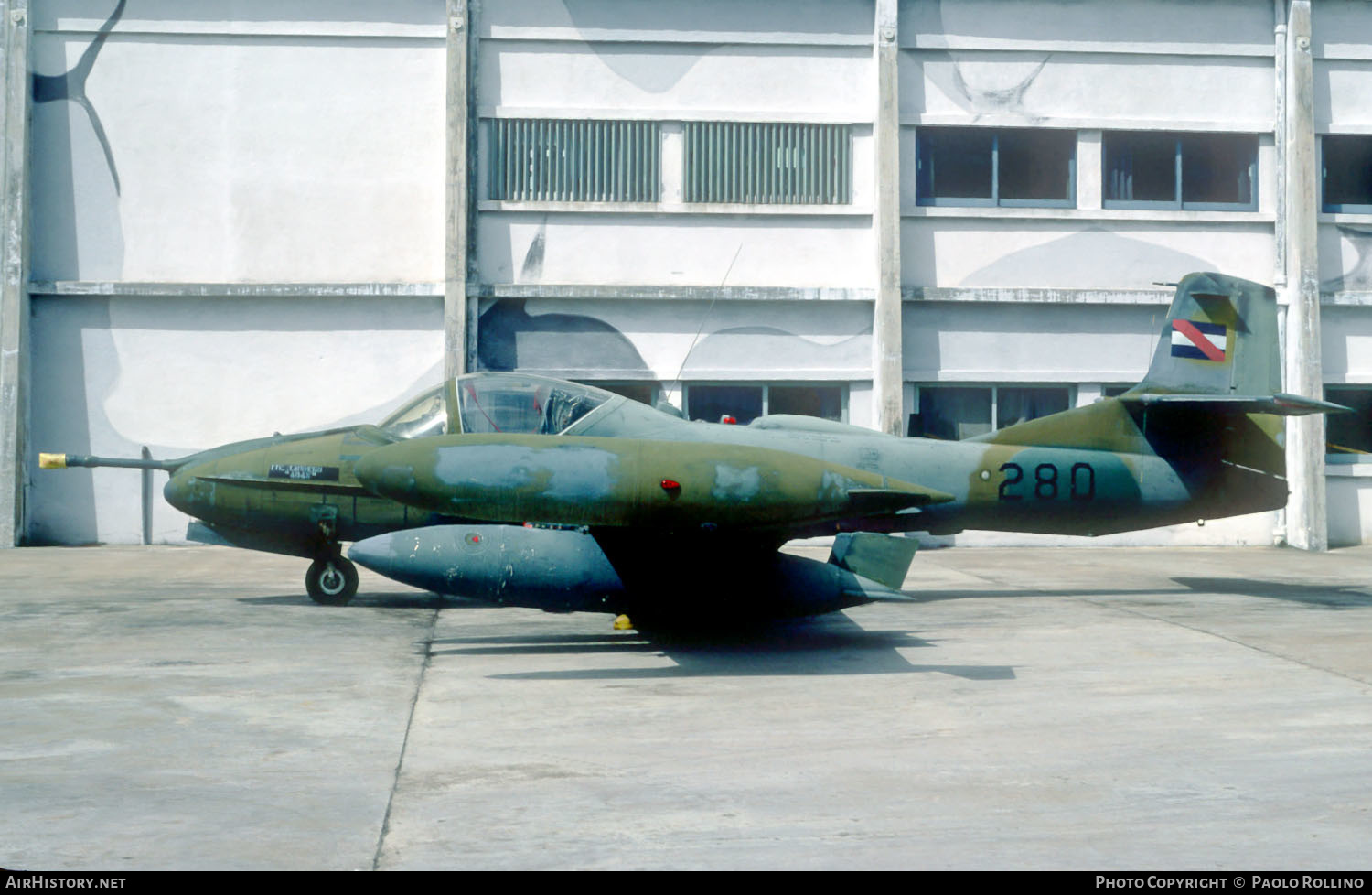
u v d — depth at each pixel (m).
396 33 14.11
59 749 4.72
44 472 13.77
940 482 8.83
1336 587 10.51
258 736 4.98
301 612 8.62
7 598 9.31
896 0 14.45
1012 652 7.14
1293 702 5.76
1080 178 14.83
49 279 13.85
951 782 4.40
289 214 14.08
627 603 7.20
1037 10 14.76
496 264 14.25
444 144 14.17
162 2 13.91
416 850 3.61
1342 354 15.11
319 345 14.09
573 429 8.06
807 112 14.52
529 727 5.21
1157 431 9.25
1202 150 15.05
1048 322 14.80
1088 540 14.98
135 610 8.63
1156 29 14.88
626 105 14.37
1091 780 4.43
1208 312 9.45
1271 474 9.39
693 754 4.77
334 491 8.38
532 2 14.21
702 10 14.41
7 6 13.55
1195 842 3.74
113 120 13.91
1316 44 15.05
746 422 14.59
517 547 7.14
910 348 14.64
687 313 14.41
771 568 7.33
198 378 13.97
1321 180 15.15
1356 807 4.10
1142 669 6.61
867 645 7.41
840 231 14.55
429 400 8.45
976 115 14.72
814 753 4.79
